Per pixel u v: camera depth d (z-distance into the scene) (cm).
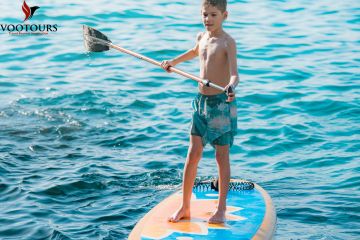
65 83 1886
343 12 2642
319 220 1152
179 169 1363
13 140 1498
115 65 2038
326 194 1252
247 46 2209
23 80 1909
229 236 962
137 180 1308
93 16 2492
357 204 1208
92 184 1278
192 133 999
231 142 1004
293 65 2031
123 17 2498
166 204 1075
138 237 962
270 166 1391
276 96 1773
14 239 1066
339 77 1928
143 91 1827
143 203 1208
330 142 1499
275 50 2173
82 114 1669
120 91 1825
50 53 2138
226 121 984
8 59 2088
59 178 1295
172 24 2430
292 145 1488
